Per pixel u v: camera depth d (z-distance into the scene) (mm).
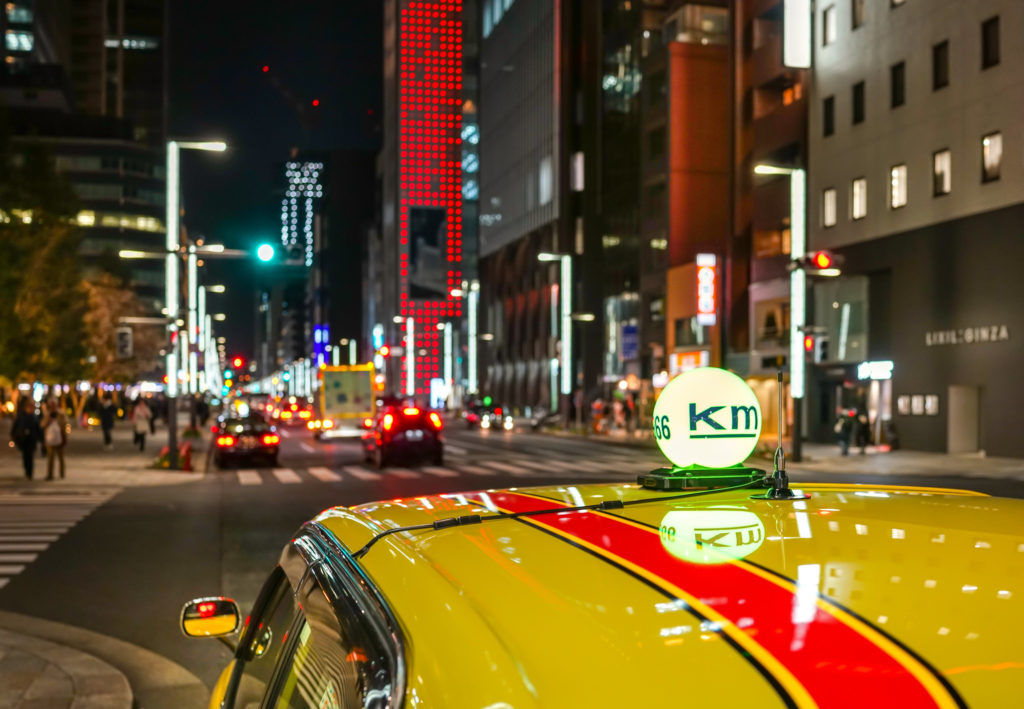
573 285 80250
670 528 1851
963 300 33125
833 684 1111
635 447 39781
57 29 149750
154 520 15695
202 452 36188
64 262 39750
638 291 64312
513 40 96812
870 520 1874
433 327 140875
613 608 1388
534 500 2332
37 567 11375
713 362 51906
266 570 11164
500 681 1220
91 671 6988
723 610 1347
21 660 7301
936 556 1577
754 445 2432
